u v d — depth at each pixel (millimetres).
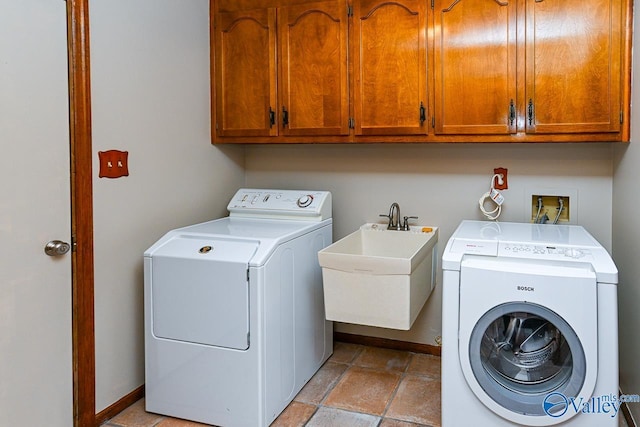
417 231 2885
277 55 2826
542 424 1884
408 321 2203
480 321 1934
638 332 2051
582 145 2633
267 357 2152
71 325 2074
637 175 2078
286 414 2303
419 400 2434
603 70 2271
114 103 2242
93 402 2186
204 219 2949
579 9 2287
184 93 2738
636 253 2090
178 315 2225
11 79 1791
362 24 2650
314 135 2795
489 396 1939
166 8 2568
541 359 1973
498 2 2404
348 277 2264
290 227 2568
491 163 2809
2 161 1771
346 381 2646
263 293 2104
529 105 2393
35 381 1929
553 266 1908
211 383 2188
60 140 1992
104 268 2227
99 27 2143
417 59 2561
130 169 2354
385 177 3047
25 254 1869
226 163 3172
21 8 1817
